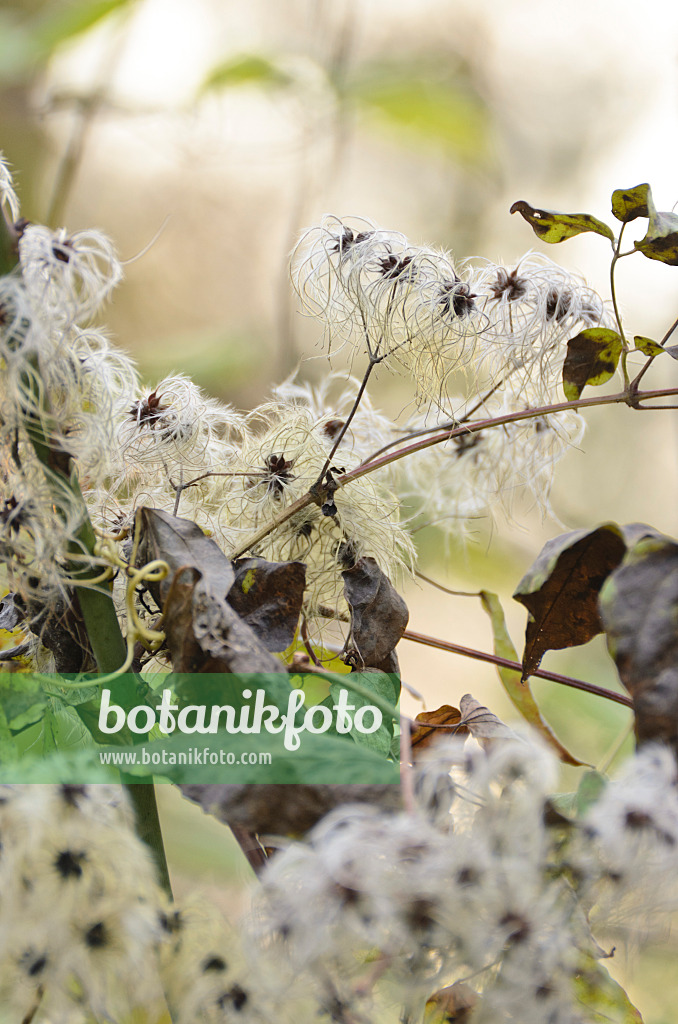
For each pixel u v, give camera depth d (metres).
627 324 0.65
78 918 0.54
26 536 0.58
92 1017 0.55
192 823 0.88
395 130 1.39
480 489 0.68
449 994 0.56
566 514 1.64
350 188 2.31
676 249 0.61
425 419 0.67
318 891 0.53
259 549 0.64
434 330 0.63
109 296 0.58
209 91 1.35
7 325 0.56
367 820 0.54
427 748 0.60
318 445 0.65
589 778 0.58
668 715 0.54
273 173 2.17
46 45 1.10
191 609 0.57
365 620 0.61
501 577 1.19
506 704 1.33
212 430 0.65
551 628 0.60
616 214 0.61
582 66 2.63
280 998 0.54
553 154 2.72
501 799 0.54
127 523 0.62
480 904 0.53
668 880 0.54
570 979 0.54
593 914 0.55
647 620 0.55
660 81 2.51
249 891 0.54
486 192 2.39
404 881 0.53
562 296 0.63
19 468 0.58
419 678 1.39
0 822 0.54
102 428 0.59
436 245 0.65
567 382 0.62
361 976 0.54
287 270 0.65
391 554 0.66
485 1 2.53
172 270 2.19
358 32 1.40
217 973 0.55
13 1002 0.54
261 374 1.37
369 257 0.63
